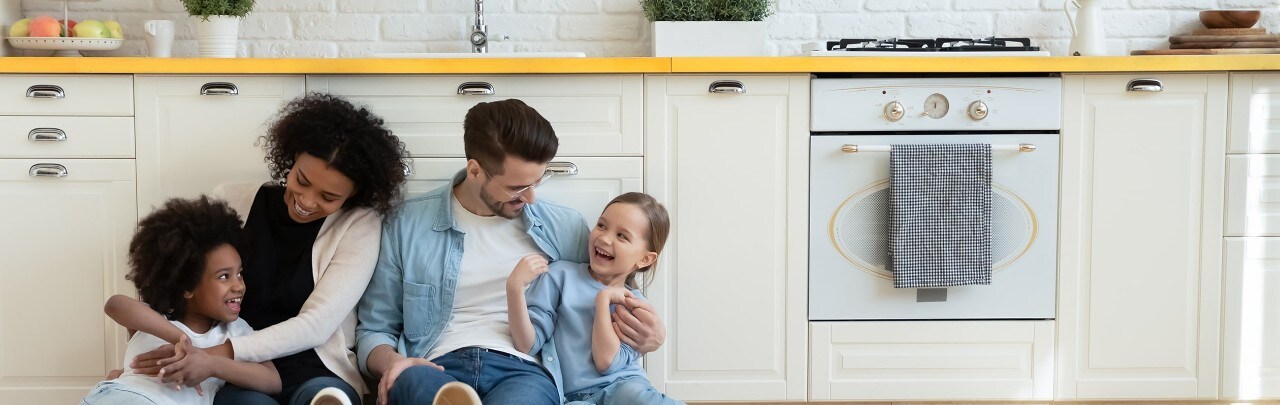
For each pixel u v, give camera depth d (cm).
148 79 215
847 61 217
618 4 280
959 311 227
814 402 230
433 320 197
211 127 217
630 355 196
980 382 229
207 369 171
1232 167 225
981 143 221
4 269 217
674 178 222
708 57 217
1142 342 229
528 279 187
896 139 222
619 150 221
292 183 187
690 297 225
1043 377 229
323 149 183
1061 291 227
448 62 215
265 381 179
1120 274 227
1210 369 230
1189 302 228
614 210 196
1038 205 225
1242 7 280
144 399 165
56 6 268
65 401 221
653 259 198
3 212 216
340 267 193
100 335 220
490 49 280
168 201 190
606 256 196
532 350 191
